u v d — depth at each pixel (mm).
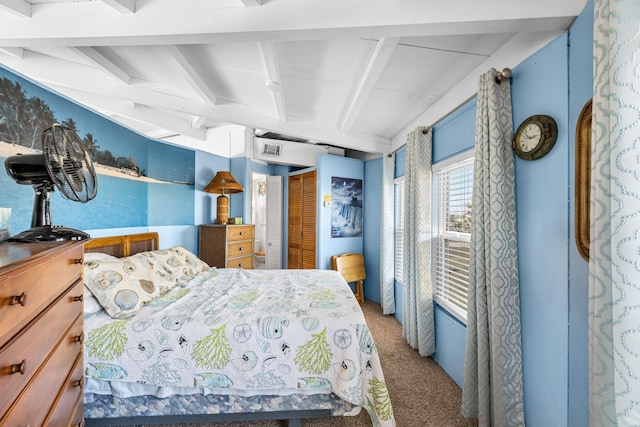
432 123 2457
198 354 1400
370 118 2863
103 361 1370
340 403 1457
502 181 1464
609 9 797
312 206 4270
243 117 2680
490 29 1233
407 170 2719
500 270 1449
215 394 1433
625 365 738
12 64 1939
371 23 1224
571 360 1166
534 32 1393
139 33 1310
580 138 1104
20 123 1656
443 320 2273
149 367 1378
